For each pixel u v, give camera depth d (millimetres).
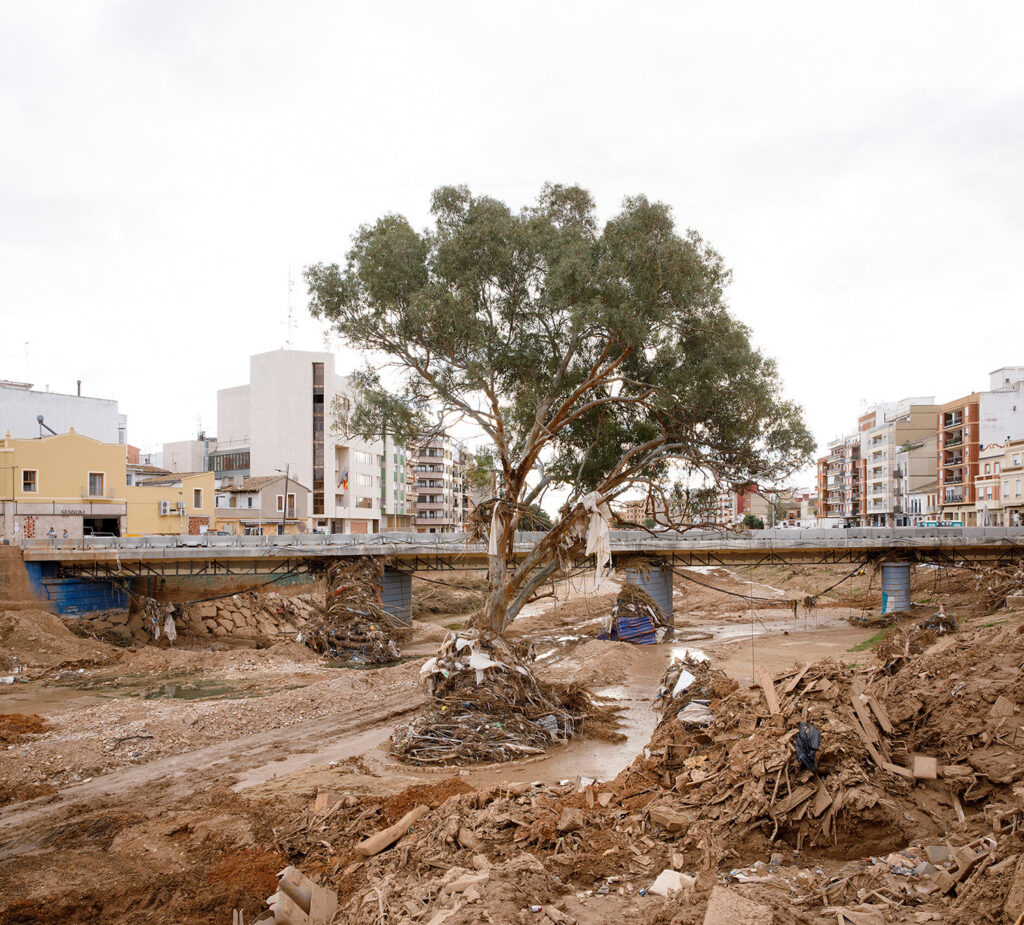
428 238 22922
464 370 22688
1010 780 10125
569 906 8664
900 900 7910
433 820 12086
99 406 64125
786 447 24281
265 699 24766
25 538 41906
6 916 10391
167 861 12516
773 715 12477
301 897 9820
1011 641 14602
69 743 19375
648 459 24266
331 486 85938
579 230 23297
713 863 9617
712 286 22562
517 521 23750
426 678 21688
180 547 41938
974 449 77875
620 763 18344
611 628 40812
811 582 70562
